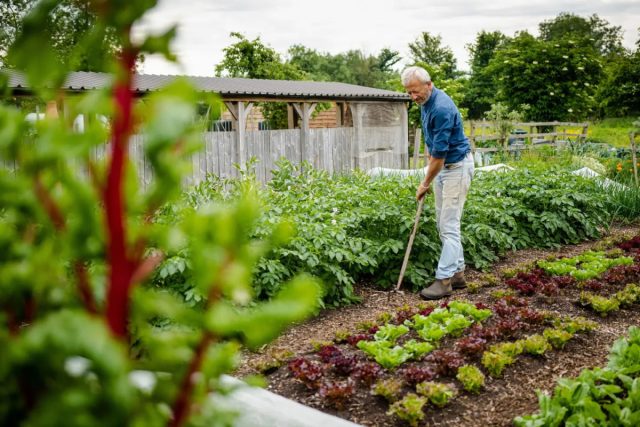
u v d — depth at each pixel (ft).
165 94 2.11
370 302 20.01
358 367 12.76
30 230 2.91
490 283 21.42
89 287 2.68
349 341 15.03
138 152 25.70
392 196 24.26
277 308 2.21
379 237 23.30
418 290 21.25
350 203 24.39
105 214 2.31
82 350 2.00
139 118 2.29
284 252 18.04
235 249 2.23
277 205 22.11
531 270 22.30
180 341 2.62
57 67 2.41
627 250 26.91
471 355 13.87
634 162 43.24
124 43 2.29
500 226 28.32
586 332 15.65
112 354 2.02
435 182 20.58
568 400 10.62
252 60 100.32
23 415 2.56
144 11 2.27
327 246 19.51
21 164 2.52
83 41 2.29
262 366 13.38
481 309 17.31
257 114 84.12
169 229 2.38
